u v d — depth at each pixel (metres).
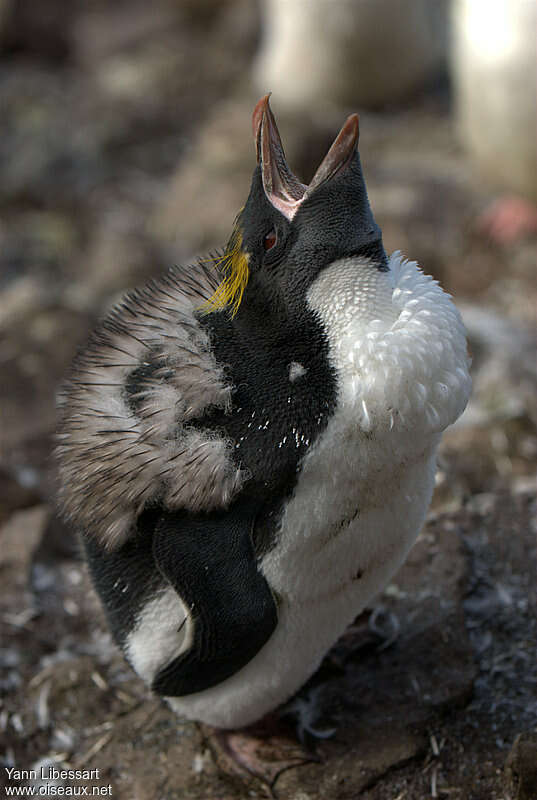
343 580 2.66
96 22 7.98
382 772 2.74
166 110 6.44
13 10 7.39
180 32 7.86
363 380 2.60
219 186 4.92
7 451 3.15
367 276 2.61
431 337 2.60
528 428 3.12
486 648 2.84
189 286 2.69
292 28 5.90
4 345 3.59
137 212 5.32
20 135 5.86
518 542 2.94
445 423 2.62
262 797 2.75
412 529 2.68
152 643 2.69
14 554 2.98
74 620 2.94
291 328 2.62
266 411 2.62
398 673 2.81
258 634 2.64
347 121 2.60
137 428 2.64
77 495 2.67
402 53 5.88
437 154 5.42
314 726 2.78
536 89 3.91
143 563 2.68
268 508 2.63
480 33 3.98
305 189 2.63
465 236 4.51
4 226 5.27
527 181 4.27
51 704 2.85
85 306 3.98
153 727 2.81
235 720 2.74
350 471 2.61
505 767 2.73
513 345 3.50
